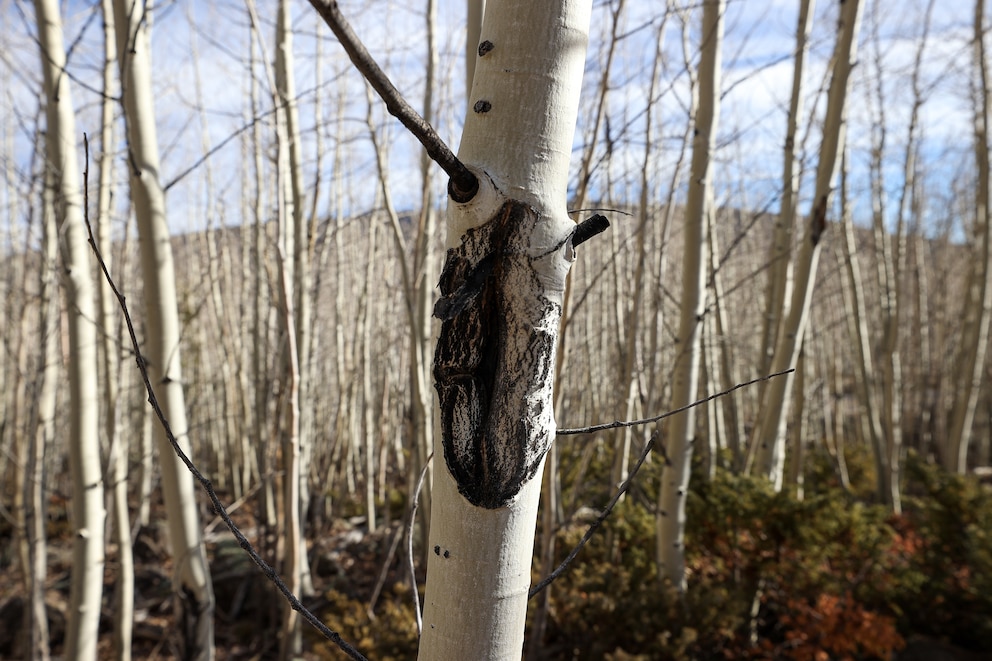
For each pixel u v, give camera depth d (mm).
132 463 9039
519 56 1011
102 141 4246
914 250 11250
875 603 4945
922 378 11391
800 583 4566
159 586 6281
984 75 8727
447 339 1043
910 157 8625
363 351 7578
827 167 4145
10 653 5344
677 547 4148
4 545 7438
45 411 4172
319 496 6609
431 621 1069
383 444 6977
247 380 10062
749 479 4816
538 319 1003
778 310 5070
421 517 5520
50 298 4117
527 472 1037
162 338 3125
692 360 3857
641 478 5051
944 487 5801
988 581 4996
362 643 3902
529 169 1002
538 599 3496
